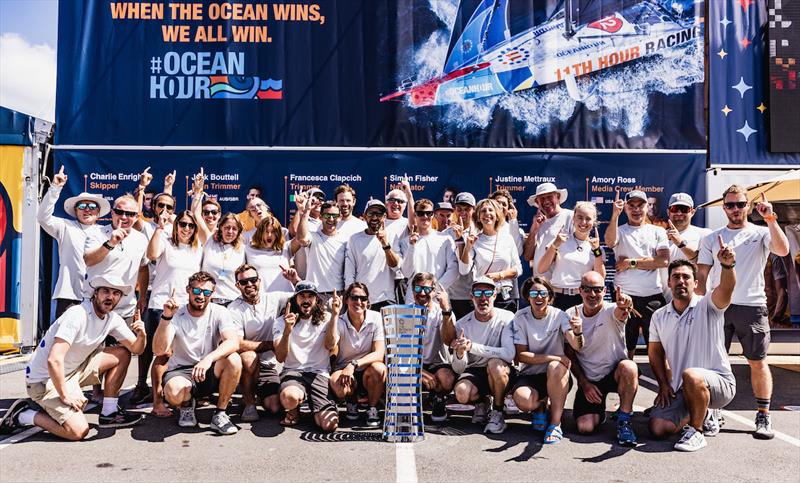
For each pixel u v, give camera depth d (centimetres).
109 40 834
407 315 468
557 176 846
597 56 852
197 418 520
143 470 394
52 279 801
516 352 501
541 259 576
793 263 855
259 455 426
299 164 838
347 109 843
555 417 465
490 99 849
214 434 475
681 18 852
